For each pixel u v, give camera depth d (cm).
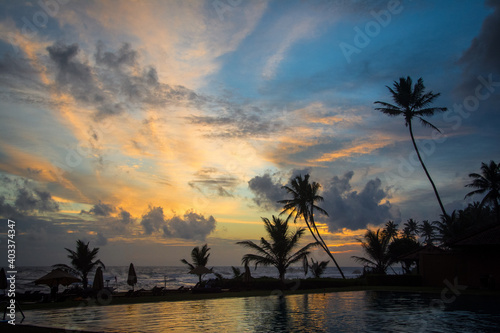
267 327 1098
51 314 1465
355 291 2489
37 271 10406
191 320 1250
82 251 3675
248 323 1177
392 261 3747
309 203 4066
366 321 1203
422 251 2966
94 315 1413
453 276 2650
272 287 2969
